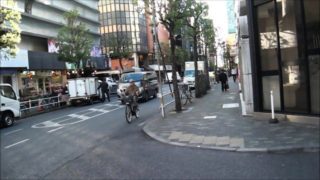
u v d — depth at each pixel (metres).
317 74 12.02
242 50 15.07
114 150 11.05
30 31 43.47
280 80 13.34
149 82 32.25
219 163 8.51
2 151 12.43
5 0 24.81
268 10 13.73
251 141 10.27
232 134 11.53
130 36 89.69
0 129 19.75
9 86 21.34
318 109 12.07
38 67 39.03
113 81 47.47
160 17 19.89
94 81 34.19
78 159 10.09
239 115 15.57
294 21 12.58
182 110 19.70
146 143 11.82
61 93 34.50
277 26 13.27
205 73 38.44
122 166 8.90
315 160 8.08
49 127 18.39
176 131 13.13
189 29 28.88
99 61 59.12
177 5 19.58
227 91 33.34
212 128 12.99
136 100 19.05
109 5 89.56
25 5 43.22
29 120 23.55
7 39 22.17
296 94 12.76
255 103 14.48
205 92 31.77
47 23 47.00
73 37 39.06
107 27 89.88
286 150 9.03
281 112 13.39
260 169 7.74
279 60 13.31
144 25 95.25
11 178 8.54
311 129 11.11
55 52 44.34
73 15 39.62
